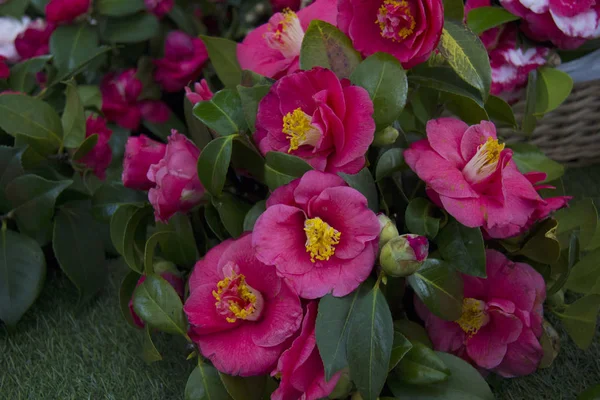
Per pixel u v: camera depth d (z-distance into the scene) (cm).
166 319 83
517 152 95
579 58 103
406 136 89
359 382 77
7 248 98
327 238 77
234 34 126
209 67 120
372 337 77
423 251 76
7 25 116
